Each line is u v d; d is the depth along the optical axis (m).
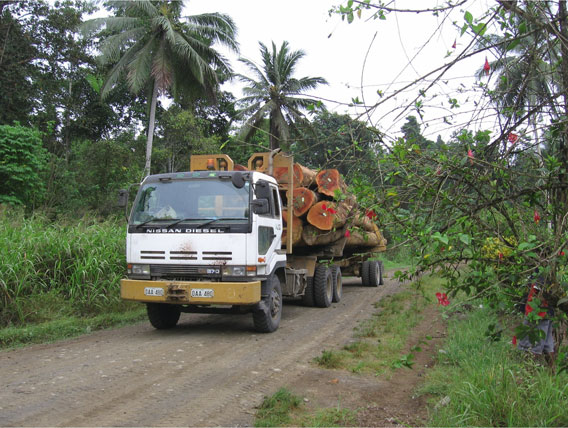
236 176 7.21
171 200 7.58
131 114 33.75
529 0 3.02
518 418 3.73
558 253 3.07
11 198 16.64
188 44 22.05
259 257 7.39
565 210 3.35
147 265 7.44
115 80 22.45
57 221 11.19
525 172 3.52
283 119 27.73
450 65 3.13
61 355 6.33
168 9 22.91
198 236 7.24
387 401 4.68
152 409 4.33
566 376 4.43
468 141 3.39
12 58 23.16
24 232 9.66
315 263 10.95
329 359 6.05
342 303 11.95
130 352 6.51
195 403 4.50
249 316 9.93
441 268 3.55
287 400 4.53
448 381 5.05
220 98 34.97
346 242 11.91
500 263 3.39
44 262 9.28
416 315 9.05
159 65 21.45
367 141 3.53
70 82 28.23
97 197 22.81
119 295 9.91
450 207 3.37
